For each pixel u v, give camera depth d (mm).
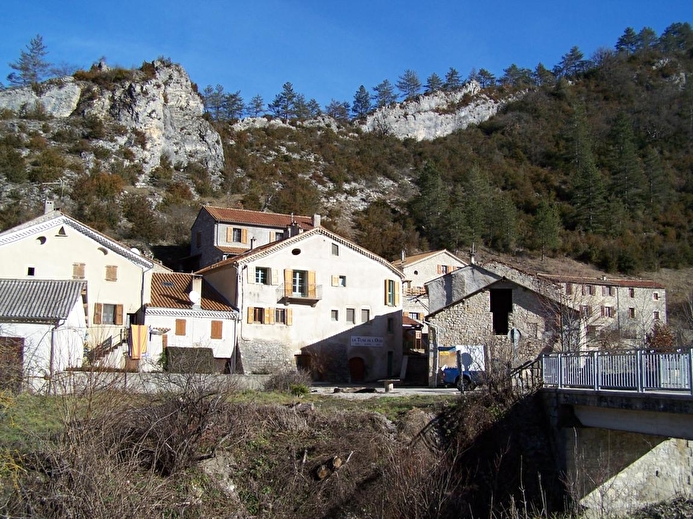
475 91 157250
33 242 38156
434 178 97125
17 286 28672
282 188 99250
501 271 48375
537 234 87875
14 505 14148
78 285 28984
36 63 102938
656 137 129750
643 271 84750
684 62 164500
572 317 36281
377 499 18297
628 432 21516
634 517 21781
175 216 75625
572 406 22969
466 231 87062
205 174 93562
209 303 41938
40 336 25422
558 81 161500
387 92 161000
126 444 17641
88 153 84875
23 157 79375
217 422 20250
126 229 70188
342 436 21922
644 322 60062
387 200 106688
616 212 95125
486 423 23422
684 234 96000
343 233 84562
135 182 84812
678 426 18438
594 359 21625
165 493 16266
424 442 22484
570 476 20672
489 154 130250
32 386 19922
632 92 151000
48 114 92625
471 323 36500
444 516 17781
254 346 41781
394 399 27078
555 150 125875
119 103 93375
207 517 17562
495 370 25688
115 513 13867
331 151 120562
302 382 29625
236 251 57438
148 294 41031
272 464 20422
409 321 50219
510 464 22672
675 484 23406
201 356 36344
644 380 19188
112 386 18234
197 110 100750
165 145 93875
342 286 45625
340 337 44844
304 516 19031
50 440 15758
